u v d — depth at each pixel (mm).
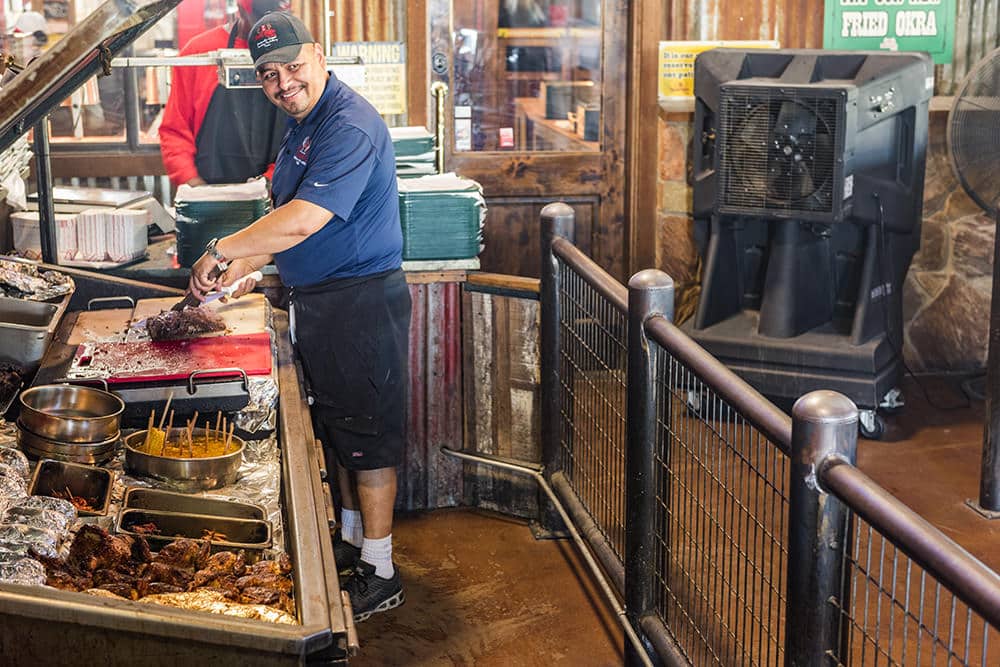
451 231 3758
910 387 5047
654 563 2832
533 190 5074
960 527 3820
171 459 2377
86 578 1946
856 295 4617
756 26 4961
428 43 4848
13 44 4289
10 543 1965
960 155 4547
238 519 2242
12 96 1968
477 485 3990
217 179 4512
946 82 5047
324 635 1745
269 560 2115
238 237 2914
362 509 3320
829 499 1889
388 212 3139
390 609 3377
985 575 1528
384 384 3203
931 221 5047
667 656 2684
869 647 3051
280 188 3123
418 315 3826
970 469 4258
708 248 4668
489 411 3898
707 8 4926
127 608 1731
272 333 3258
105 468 2439
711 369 2342
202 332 2988
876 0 4957
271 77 2965
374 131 3023
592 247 5191
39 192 3611
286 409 2773
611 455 3285
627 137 5078
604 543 3205
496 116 5012
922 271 5094
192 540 2127
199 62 3383
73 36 1961
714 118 4508
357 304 3135
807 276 4574
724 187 4469
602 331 3186
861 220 4438
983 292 5102
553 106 5031
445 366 3885
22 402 2490
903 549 1668
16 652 1729
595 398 3283
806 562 1927
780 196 4375
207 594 1920
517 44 4949
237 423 2709
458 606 3406
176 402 2674
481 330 3832
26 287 3330
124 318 3326
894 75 4309
